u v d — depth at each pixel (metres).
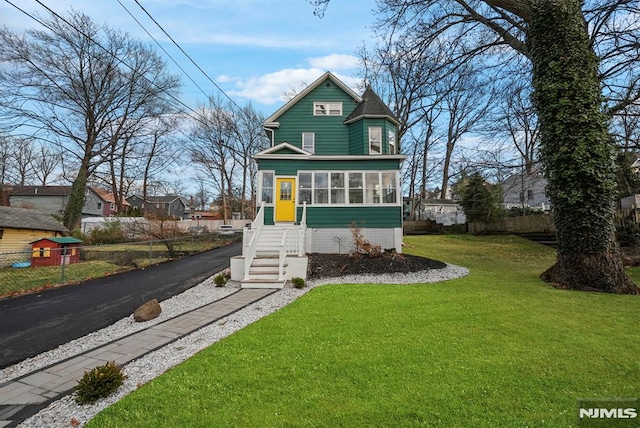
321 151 17.30
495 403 2.83
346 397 3.01
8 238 15.47
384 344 4.28
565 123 7.64
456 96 24.36
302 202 13.23
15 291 8.88
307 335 4.72
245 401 3.01
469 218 25.53
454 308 5.89
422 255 14.00
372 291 7.52
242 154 43.41
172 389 3.26
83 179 21.50
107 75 21.80
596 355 3.73
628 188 13.71
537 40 8.30
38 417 2.99
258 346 4.35
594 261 7.36
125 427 2.69
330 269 10.30
